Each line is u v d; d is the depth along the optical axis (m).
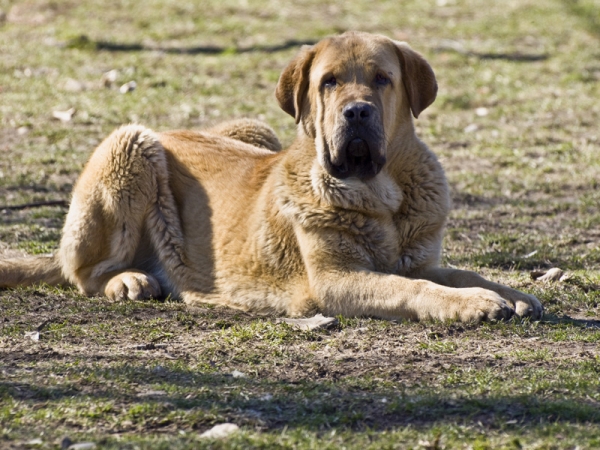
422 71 10.70
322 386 7.64
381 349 8.73
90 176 11.72
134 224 11.65
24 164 18.88
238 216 11.09
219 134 13.37
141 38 31.69
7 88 25.25
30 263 11.98
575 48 30.48
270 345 8.98
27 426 6.74
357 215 10.05
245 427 6.71
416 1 37.31
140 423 6.82
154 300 11.11
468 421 6.80
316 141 10.29
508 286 10.57
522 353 8.46
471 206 16.48
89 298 11.29
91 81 26.30
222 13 35.22
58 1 36.31
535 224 15.21
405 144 10.41
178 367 8.19
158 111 23.39
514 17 34.78
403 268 10.48
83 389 7.52
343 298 10.00
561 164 19.28
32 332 9.44
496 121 23.19
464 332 9.17
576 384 7.51
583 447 6.25
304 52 10.82
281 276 10.62
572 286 11.30
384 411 7.04
